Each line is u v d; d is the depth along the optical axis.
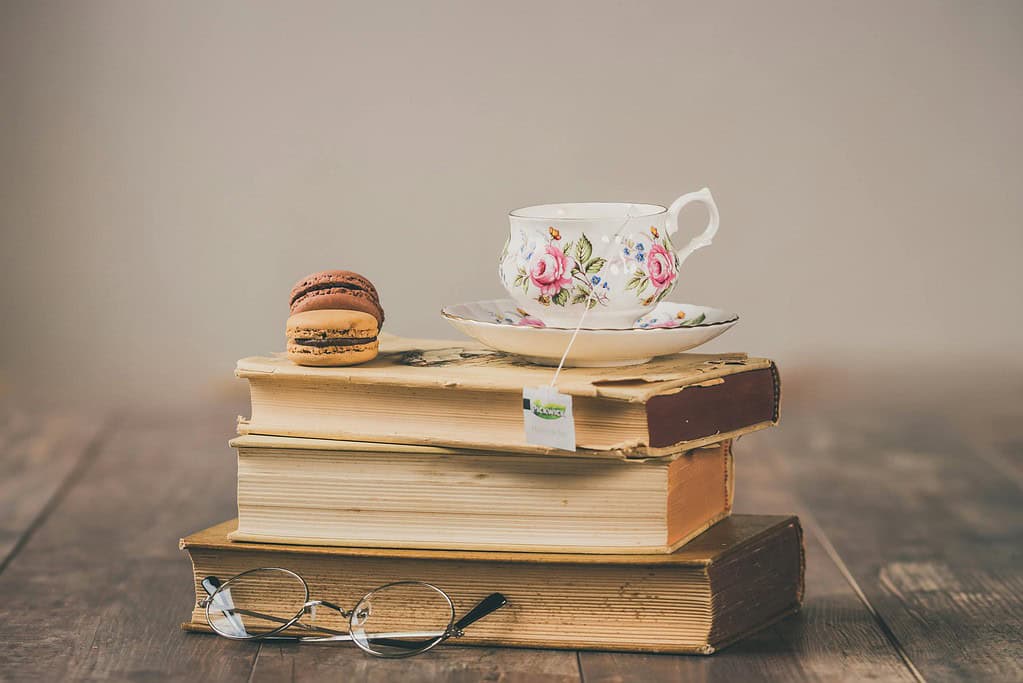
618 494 0.98
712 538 1.04
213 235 2.93
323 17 2.86
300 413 1.05
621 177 2.90
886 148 2.88
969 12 2.83
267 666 0.97
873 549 1.40
